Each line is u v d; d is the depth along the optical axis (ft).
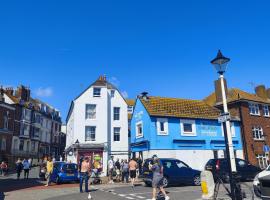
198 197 45.37
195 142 99.30
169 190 56.59
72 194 53.06
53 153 218.18
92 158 116.37
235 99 112.98
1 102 150.41
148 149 94.58
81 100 121.19
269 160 111.14
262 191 31.83
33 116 184.55
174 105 105.60
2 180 87.30
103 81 127.44
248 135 109.81
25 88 183.83
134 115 109.91
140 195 49.90
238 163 70.23
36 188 65.00
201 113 105.70
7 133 153.89
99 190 59.26
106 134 120.37
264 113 119.55
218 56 37.35
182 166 64.85
